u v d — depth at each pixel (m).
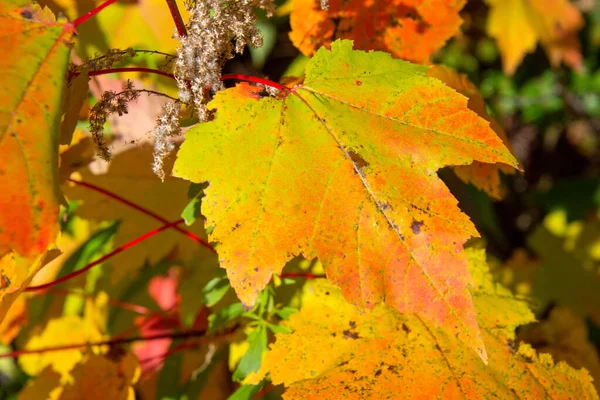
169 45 0.37
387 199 0.30
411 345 0.34
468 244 0.39
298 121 0.31
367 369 0.33
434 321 0.29
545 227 0.63
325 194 0.30
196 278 0.40
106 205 0.39
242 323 0.37
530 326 0.42
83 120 0.37
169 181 0.39
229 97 0.30
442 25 0.36
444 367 0.33
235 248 0.29
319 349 0.34
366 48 0.37
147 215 0.39
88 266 0.35
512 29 0.64
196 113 0.32
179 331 0.44
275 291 0.36
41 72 0.28
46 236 0.27
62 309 0.44
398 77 0.31
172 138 0.31
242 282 0.29
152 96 0.37
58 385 0.42
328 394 0.32
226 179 0.30
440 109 0.30
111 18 0.37
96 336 0.43
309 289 0.36
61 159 0.36
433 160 0.30
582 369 0.34
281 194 0.30
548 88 0.85
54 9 0.36
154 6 0.37
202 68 0.30
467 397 0.32
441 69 0.38
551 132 1.00
